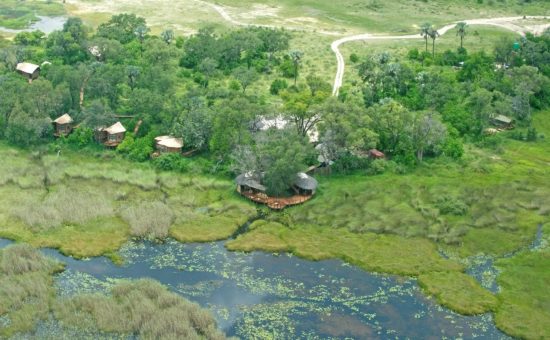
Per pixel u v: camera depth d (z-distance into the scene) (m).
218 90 194.12
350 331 104.56
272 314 108.12
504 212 142.00
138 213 136.88
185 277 117.81
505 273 120.56
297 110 156.50
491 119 191.00
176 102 177.50
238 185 147.00
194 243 129.00
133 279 116.38
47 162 159.00
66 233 130.25
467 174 159.38
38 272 115.12
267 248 127.44
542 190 151.88
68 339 99.00
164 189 149.12
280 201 143.12
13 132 166.12
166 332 100.25
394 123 162.62
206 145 164.25
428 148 166.62
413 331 104.81
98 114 167.88
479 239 132.25
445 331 104.94
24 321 102.25
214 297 112.12
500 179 156.88
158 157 159.62
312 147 154.50
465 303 111.31
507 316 108.00
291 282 117.44
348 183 152.50
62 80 184.50
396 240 131.38
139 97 175.62
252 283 116.69
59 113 173.75
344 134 154.75
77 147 166.38
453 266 122.62
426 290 115.12
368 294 114.38
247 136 155.88
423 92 199.75
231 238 131.38
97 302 107.06
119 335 100.62
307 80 182.50
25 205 138.50
